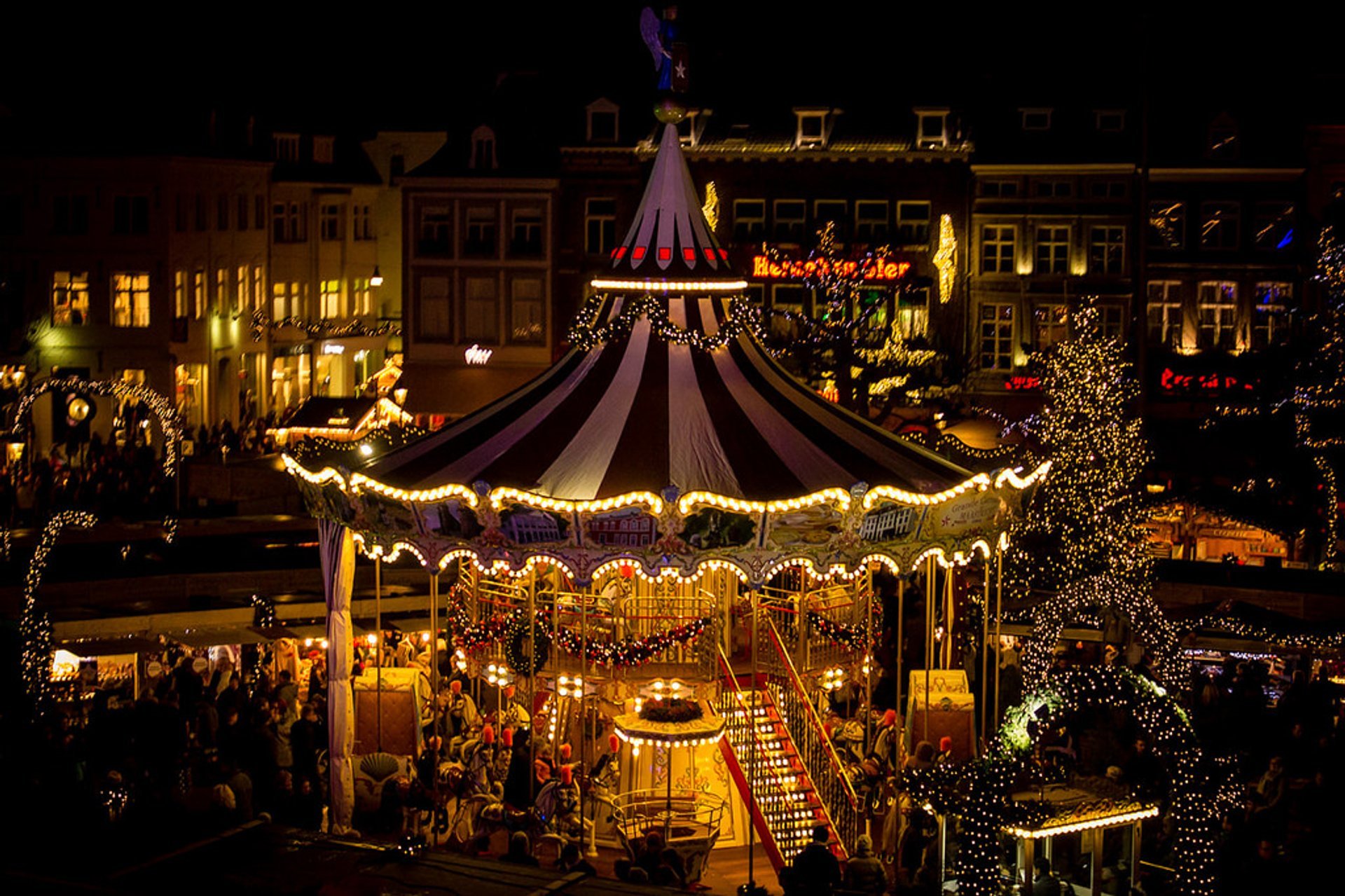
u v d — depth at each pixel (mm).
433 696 23844
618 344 23250
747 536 20562
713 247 23984
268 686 25656
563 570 21125
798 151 55875
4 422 47625
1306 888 19609
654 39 24188
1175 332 55031
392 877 13867
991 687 26688
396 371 55219
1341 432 42094
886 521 21000
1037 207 55062
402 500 21344
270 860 14234
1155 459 43969
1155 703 19578
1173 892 19312
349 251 68062
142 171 57062
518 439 22250
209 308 59375
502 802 21891
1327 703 25484
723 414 22281
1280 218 54375
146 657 27375
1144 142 38594
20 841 15750
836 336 48750
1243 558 38844
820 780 23266
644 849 19656
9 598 29469
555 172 57750
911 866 20344
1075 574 31484
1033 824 17906
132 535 36906
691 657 24078
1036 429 39625
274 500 42969
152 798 20359
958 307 55344
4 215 57500
